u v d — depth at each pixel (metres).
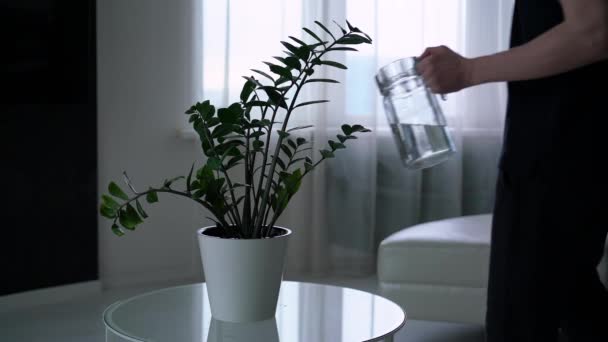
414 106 1.48
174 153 2.94
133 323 1.04
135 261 2.88
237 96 2.88
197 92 2.85
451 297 1.79
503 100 3.40
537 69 1.12
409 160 1.53
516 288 1.16
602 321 1.21
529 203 1.15
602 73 1.13
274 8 2.93
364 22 3.11
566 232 1.14
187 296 1.21
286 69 1.02
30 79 2.49
